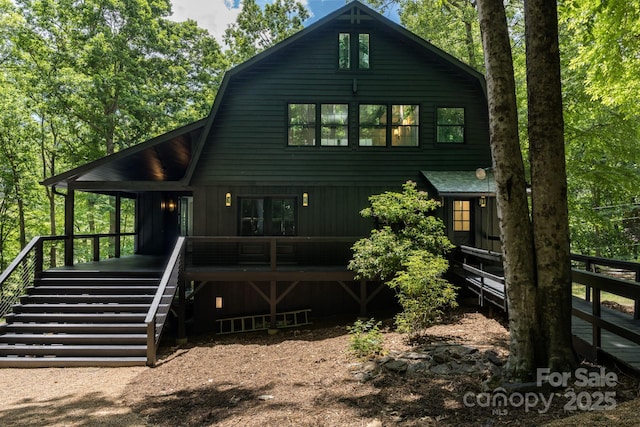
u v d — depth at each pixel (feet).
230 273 32.86
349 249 37.70
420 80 38.65
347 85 38.32
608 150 45.01
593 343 16.33
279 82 38.09
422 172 37.68
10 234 70.95
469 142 38.65
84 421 16.17
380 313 35.37
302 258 37.76
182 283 31.55
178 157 44.88
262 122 37.88
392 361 19.33
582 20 26.00
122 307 29.35
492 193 32.58
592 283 16.43
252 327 34.91
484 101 38.78
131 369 24.63
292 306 36.50
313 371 21.04
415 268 24.04
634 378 14.21
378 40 38.60
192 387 20.36
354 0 37.47
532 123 16.14
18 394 20.36
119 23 68.80
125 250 91.91
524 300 15.64
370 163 38.22
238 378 21.30
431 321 25.12
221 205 37.60
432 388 16.26
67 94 61.67
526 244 15.92
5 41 63.67
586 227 63.46
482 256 27.53
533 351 15.43
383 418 13.91
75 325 27.84
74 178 36.19
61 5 64.39
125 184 36.68
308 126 38.22
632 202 64.69
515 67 48.11
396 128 38.65
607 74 28.27
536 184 15.92
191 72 82.12
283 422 14.47
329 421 14.14
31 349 26.12
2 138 59.82
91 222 82.94
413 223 31.73
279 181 37.70
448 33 64.64
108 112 69.82
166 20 77.66
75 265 37.47
